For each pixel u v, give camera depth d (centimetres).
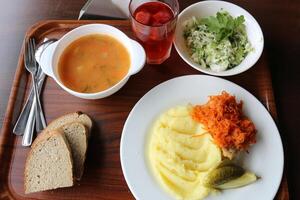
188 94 48
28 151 45
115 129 47
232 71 48
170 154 42
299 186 44
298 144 47
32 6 59
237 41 52
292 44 55
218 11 54
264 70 51
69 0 60
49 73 45
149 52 50
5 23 58
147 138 45
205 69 49
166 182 41
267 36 56
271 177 42
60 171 42
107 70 48
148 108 46
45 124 47
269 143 44
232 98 44
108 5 54
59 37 54
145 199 40
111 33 49
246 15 52
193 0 59
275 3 59
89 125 46
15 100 49
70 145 44
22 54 53
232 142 42
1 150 45
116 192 42
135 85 50
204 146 42
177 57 52
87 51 49
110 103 48
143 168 42
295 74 53
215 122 42
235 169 41
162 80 50
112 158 44
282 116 49
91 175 43
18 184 43
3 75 53
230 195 41
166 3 51
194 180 41
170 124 44
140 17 48
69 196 42
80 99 49
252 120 46
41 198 42
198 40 52
